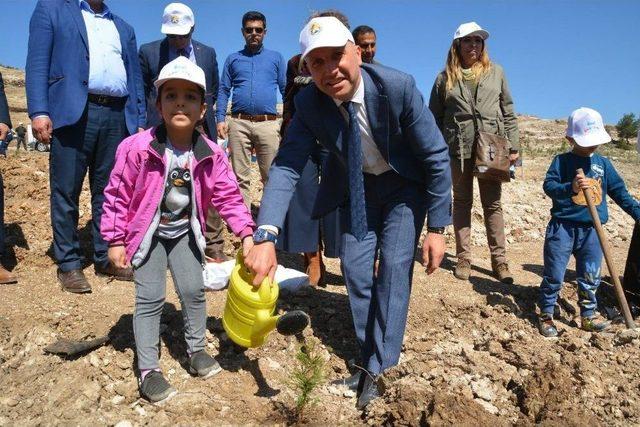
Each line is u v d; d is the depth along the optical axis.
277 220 2.78
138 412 2.84
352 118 2.78
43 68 3.84
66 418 2.75
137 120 4.28
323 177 3.25
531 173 17.02
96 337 3.49
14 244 4.73
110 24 4.09
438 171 2.89
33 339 3.38
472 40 4.94
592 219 4.09
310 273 4.60
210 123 4.96
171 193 2.96
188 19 4.55
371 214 3.22
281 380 3.21
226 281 4.15
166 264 3.11
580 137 4.24
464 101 4.97
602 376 3.26
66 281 4.04
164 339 3.48
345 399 3.15
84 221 5.36
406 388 2.83
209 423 2.77
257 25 5.26
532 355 3.49
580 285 4.30
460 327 4.20
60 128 3.93
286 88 4.50
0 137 4.08
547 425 2.73
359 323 3.25
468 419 2.66
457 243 5.17
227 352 3.46
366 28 4.63
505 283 5.10
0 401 2.90
